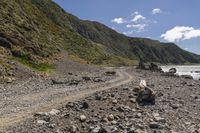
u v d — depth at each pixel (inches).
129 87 1749.5
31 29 4790.8
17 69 2728.8
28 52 3698.3
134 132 759.7
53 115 958.4
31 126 827.4
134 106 1096.2
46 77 2810.0
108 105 1092.5
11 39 3671.3
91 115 938.7
